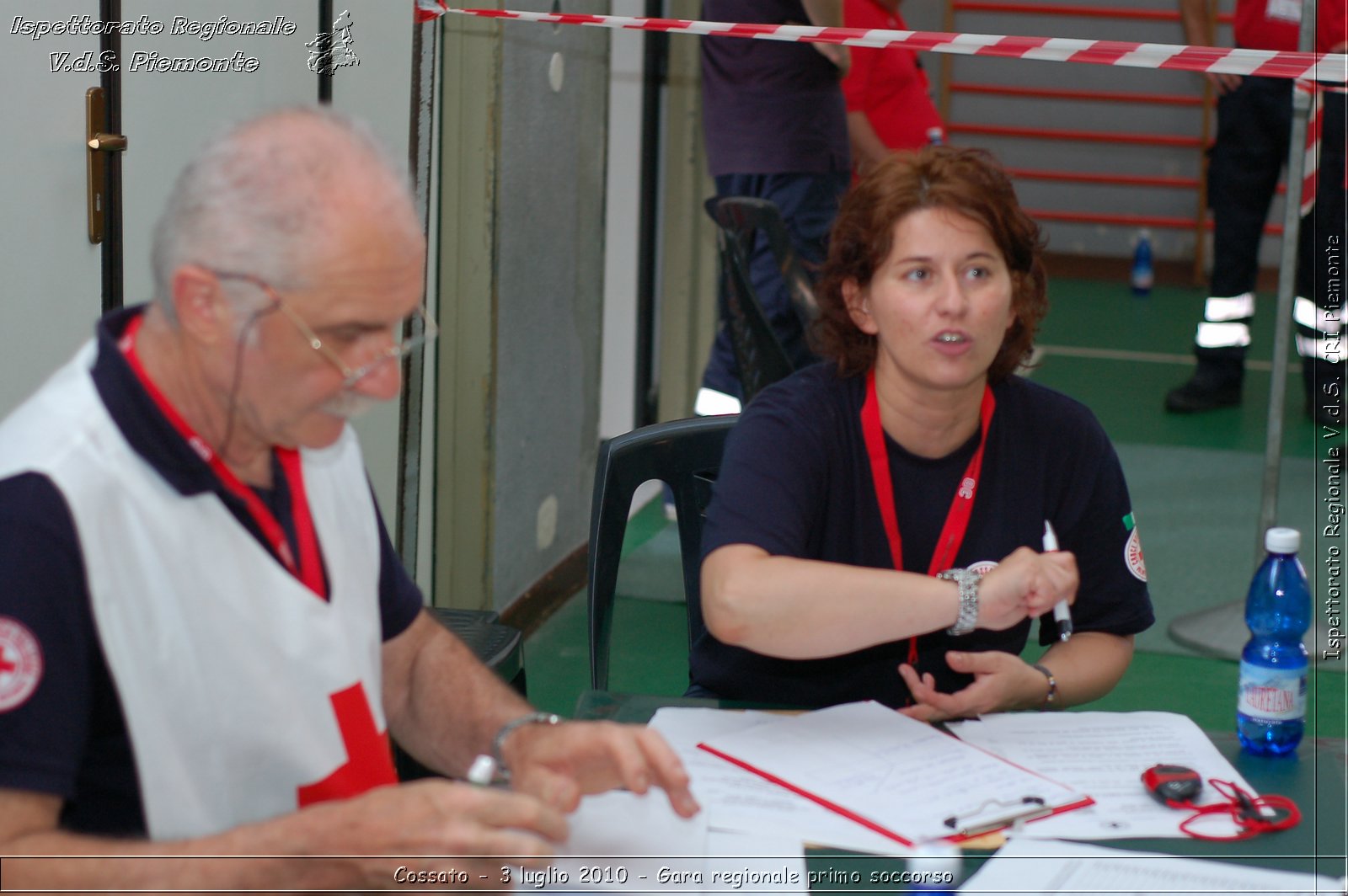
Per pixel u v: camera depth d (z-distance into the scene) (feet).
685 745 4.76
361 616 4.42
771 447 5.71
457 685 4.89
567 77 12.00
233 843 3.64
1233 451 17.13
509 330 11.32
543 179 11.71
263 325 3.64
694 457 6.94
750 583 5.23
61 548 3.60
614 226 14.29
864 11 13.46
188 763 3.92
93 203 6.56
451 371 10.77
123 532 3.74
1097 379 20.71
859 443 5.81
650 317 14.79
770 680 5.89
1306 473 16.25
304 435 3.95
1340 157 13.67
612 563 6.81
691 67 13.89
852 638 5.15
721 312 14.28
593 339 13.39
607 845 4.13
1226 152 17.88
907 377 5.63
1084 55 8.93
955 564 5.87
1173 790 4.41
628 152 14.05
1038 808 4.33
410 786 3.73
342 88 8.83
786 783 4.48
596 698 5.29
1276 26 15.84
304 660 4.07
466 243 10.52
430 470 10.82
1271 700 4.84
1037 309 5.91
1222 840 4.23
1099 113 28.63
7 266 6.05
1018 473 5.91
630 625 12.34
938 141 14.12
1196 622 11.89
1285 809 4.41
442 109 10.25
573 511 13.32
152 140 7.01
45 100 6.19
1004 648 5.95
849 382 5.91
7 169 5.99
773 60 12.08
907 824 4.24
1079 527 6.02
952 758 4.66
